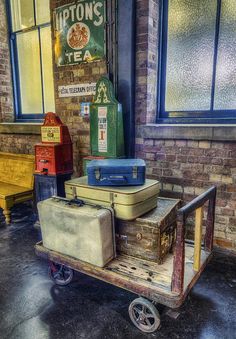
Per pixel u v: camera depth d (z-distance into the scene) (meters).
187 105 2.96
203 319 1.82
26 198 3.63
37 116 4.32
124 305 1.97
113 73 3.00
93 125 2.95
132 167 2.01
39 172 3.08
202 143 2.63
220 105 2.78
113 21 2.89
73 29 3.22
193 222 2.82
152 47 2.87
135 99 2.96
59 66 3.47
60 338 1.68
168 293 1.59
